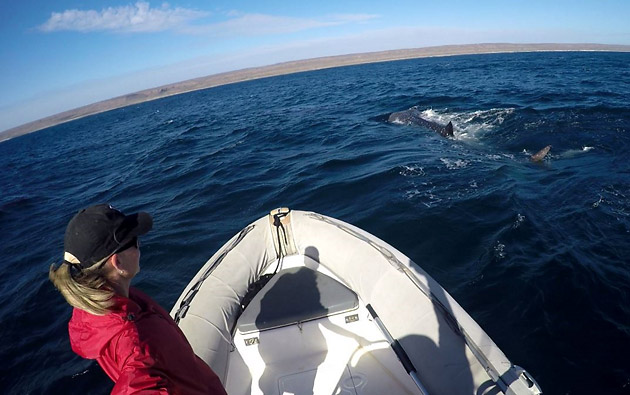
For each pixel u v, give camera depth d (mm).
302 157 13664
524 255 5996
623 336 4395
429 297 3336
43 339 6027
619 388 3811
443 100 22312
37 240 10555
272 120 24234
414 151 12242
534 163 10102
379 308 3664
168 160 17047
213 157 15953
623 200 7332
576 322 4660
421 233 7062
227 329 3627
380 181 9773
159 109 65250
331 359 3621
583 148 10711
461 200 8078
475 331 2906
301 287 3895
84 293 1267
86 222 1327
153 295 6422
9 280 8359
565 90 21047
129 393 1147
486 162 10422
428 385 2848
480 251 6293
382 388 3244
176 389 1320
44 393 4863
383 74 57281
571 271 5473
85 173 19047
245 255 4578
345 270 4273
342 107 25797
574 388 3869
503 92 22875
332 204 8945
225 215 9352
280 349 3643
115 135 34969
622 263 5582
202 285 3994
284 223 4965
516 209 7434
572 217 6957
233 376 3375
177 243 8109
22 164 28922
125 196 12680
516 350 4379
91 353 1361
